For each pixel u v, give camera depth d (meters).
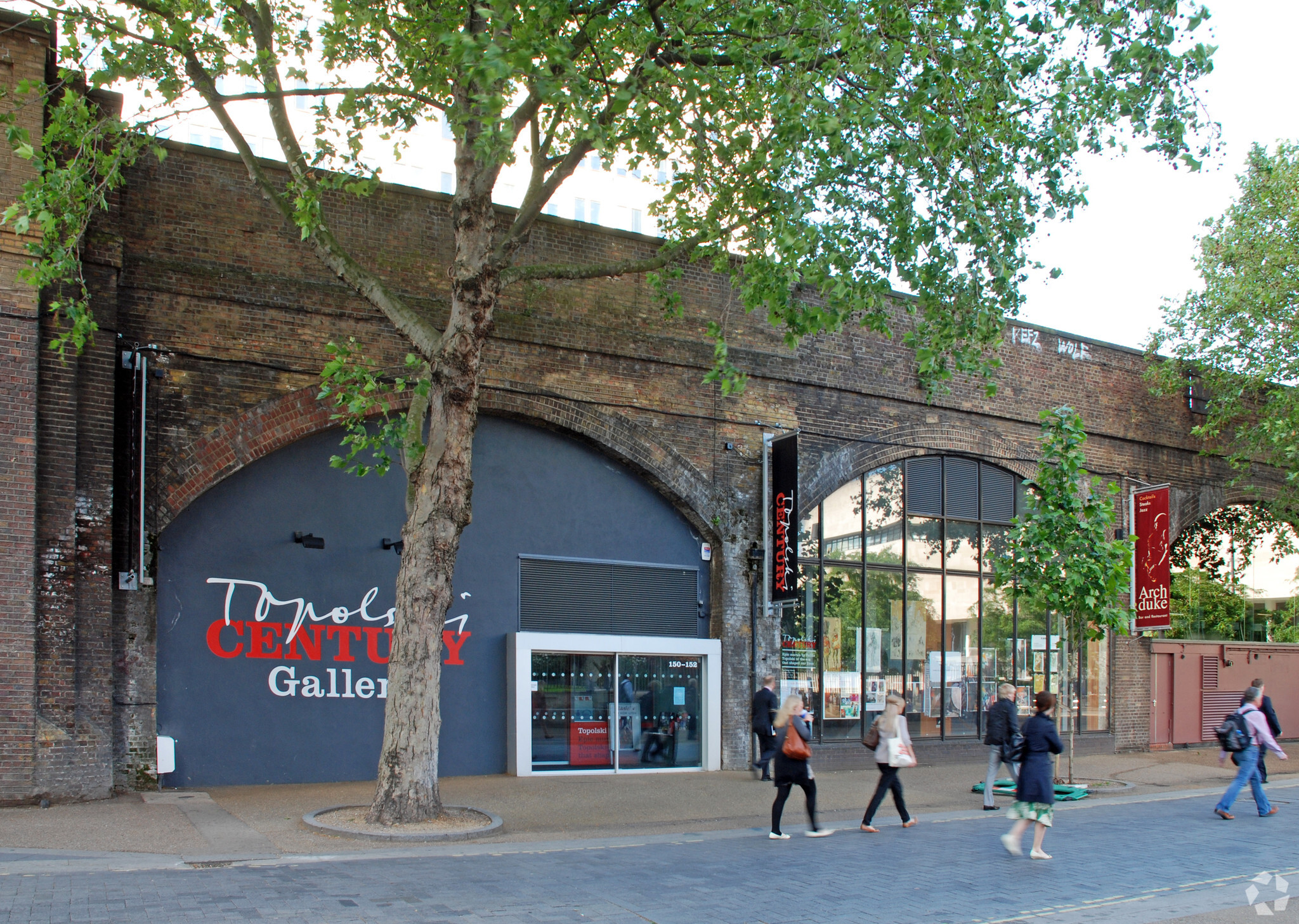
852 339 19.39
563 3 10.46
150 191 13.80
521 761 15.79
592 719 16.59
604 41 11.58
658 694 17.22
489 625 16.09
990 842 11.32
